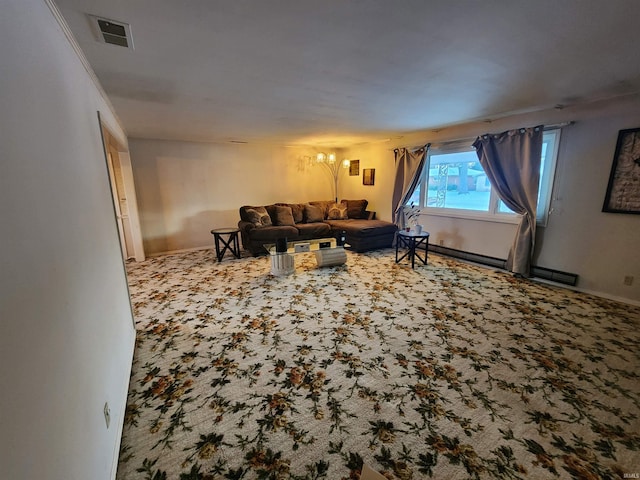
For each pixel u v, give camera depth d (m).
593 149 3.10
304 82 2.35
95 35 1.52
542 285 3.53
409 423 1.58
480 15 1.41
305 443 1.47
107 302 1.63
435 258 4.84
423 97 2.82
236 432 1.54
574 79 2.35
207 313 2.90
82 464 0.98
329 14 1.39
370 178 6.28
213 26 1.48
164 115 3.38
